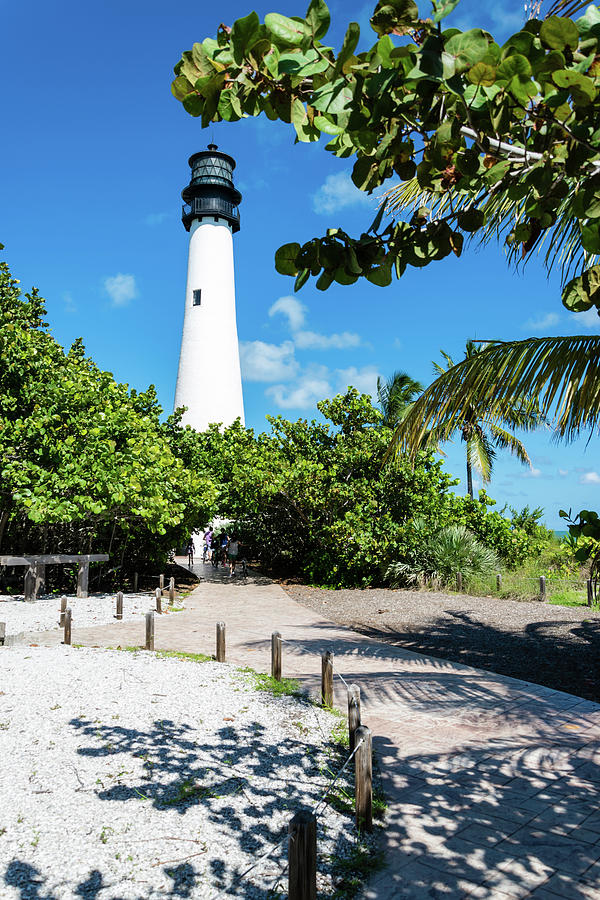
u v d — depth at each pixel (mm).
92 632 11523
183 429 22328
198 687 7598
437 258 2439
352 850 3869
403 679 8359
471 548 19125
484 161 2324
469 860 3758
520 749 5723
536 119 2100
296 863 2688
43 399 15531
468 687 7980
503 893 3398
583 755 5570
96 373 18938
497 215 6750
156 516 16094
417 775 5109
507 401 6828
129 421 17031
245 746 5676
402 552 19328
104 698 7016
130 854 3764
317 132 2156
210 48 1923
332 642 10961
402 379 29844
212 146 37531
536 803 4566
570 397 6145
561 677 8586
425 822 4270
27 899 3281
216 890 3406
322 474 19688
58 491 14453
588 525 4027
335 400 21938
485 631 12219
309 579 22312
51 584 17406
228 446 23953
